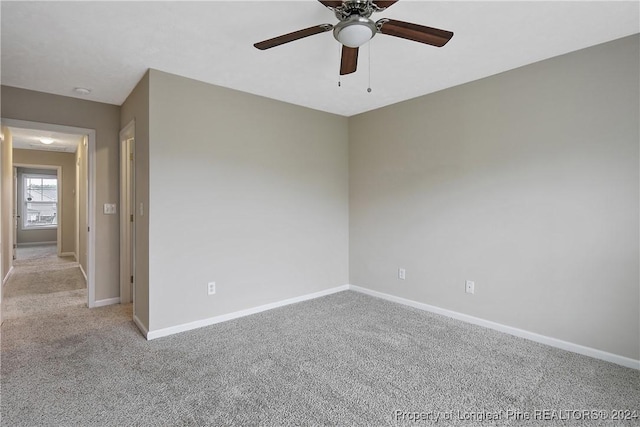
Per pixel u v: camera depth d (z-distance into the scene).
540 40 2.46
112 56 2.69
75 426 1.81
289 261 3.94
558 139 2.73
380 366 2.46
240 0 1.97
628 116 2.41
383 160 4.11
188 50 2.60
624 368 2.41
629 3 2.00
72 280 5.19
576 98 2.64
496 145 3.10
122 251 4.01
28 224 9.99
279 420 1.87
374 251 4.25
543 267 2.83
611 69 2.47
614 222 2.48
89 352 2.68
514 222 2.99
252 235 3.61
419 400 2.05
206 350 2.72
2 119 3.27
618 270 2.47
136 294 3.30
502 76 3.05
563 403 2.01
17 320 3.42
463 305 3.38
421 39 1.96
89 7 2.02
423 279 3.71
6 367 2.43
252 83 3.30
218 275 3.35
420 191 3.72
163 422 1.85
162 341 2.90
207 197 3.27
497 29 2.31
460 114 3.35
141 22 2.20
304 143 4.07
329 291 4.36
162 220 3.00
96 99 3.76
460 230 3.38
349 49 2.06
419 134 3.71
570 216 2.68
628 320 2.44
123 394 2.10
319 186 4.24
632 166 2.40
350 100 3.85
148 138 2.93
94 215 3.86
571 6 2.03
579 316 2.65
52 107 3.55
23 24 2.20
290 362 2.52
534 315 2.89
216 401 2.04
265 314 3.59
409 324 3.28
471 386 2.20
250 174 3.59
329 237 4.36
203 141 3.24
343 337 2.98
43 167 7.48
